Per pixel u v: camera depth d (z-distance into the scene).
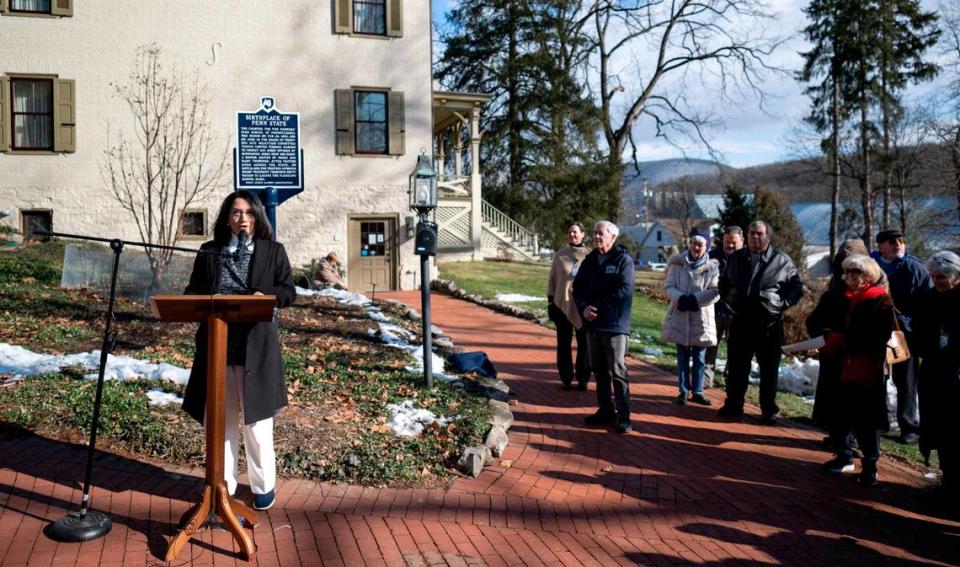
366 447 5.63
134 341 8.35
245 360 4.23
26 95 16.58
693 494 5.62
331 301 12.51
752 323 7.47
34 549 3.83
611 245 7.10
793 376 9.47
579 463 6.14
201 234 17.38
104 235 16.77
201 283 4.40
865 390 5.93
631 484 5.74
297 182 12.60
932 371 5.62
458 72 31.66
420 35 18.95
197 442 5.40
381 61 18.66
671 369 10.16
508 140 30.58
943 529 5.22
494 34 30.33
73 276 11.81
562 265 8.46
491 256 24.94
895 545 4.93
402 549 4.21
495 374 8.73
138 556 3.85
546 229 30.59
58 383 6.25
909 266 7.23
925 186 33.16
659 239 84.44
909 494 5.88
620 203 32.59
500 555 4.28
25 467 4.79
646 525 4.99
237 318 3.96
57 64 16.45
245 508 4.14
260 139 12.42
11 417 5.46
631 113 34.66
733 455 6.61
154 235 16.94
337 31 18.17
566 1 30.41
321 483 5.06
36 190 16.48
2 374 6.51
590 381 9.27
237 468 4.54
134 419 5.60
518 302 15.91
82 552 3.84
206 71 17.34
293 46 17.97
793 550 4.76
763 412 7.57
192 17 17.20
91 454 4.09
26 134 16.61
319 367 7.93
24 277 11.90
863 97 32.38
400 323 11.24
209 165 17.39
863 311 5.92
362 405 6.71
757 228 7.33
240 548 3.95
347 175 18.53
